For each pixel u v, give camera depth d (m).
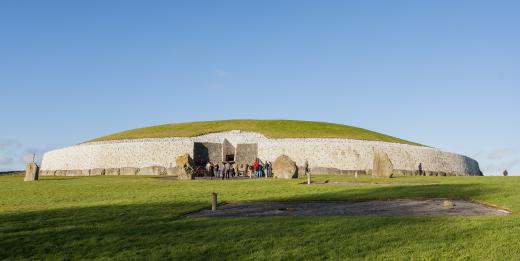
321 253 14.88
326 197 27.92
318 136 75.25
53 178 52.97
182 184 39.66
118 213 22.28
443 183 36.28
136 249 15.61
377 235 16.64
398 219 19.25
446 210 22.42
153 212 22.55
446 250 14.85
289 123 86.12
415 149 73.56
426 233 16.73
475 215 20.62
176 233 17.56
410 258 14.23
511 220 18.36
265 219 19.92
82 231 18.17
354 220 19.19
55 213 22.48
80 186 38.31
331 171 68.19
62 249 15.73
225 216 21.58
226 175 56.59
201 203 25.98
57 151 78.62
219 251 15.23
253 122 85.62
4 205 26.47
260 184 38.47
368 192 29.72
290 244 15.80
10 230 18.48
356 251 14.98
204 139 73.69
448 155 78.12
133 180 46.28
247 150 72.56
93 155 72.56
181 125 86.00
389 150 70.88
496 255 14.16
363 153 69.69
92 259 14.72
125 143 71.69
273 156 70.69
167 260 14.52
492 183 33.84
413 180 41.97
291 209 23.66
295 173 48.06
